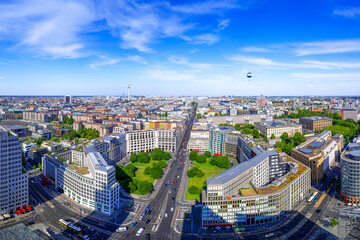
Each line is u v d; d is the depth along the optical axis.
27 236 168.50
